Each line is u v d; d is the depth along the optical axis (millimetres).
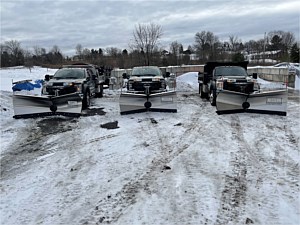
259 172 5504
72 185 5137
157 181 5184
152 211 4219
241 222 3910
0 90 17203
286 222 3898
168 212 4180
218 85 12188
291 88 20953
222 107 10836
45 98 10711
